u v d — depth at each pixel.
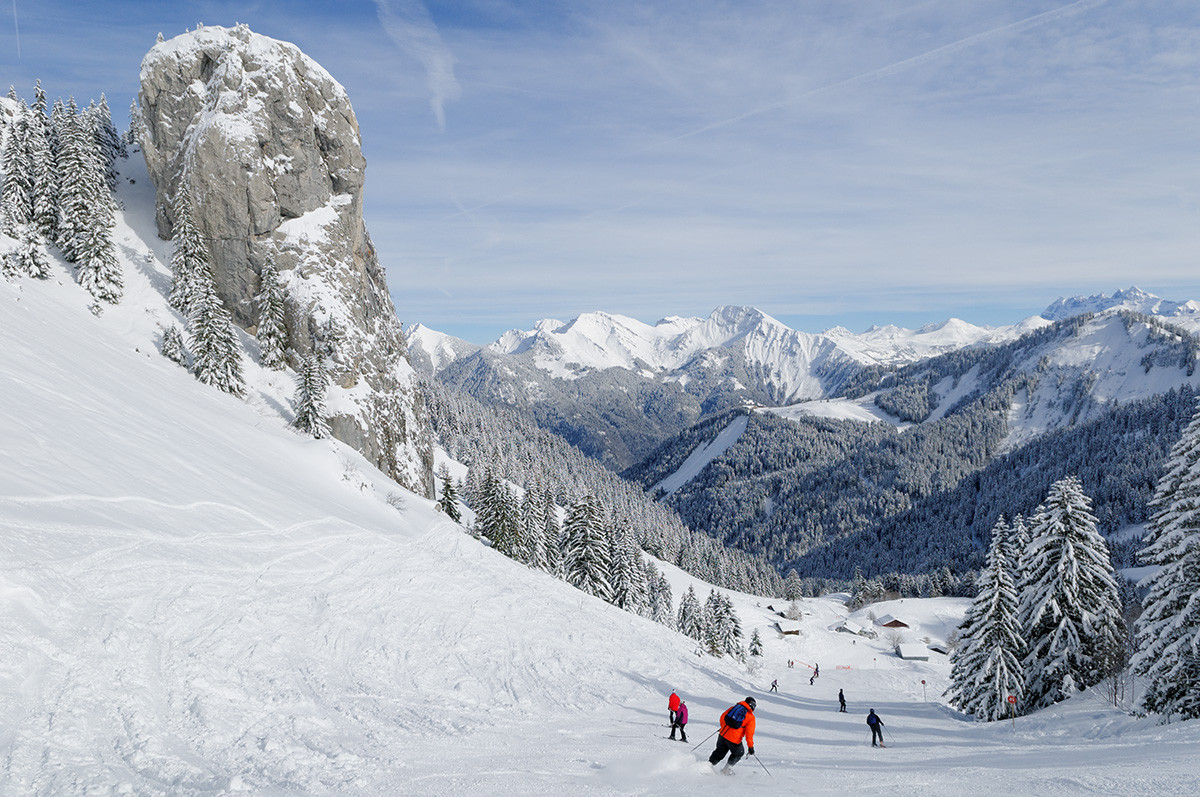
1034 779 10.96
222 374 55.25
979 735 28.03
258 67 69.12
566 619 35.72
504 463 146.00
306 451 48.19
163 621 17.23
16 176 58.50
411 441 76.88
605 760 13.98
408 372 83.88
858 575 196.62
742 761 14.60
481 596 33.12
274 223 68.62
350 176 75.06
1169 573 24.25
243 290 67.69
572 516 65.31
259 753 12.89
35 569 15.20
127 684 13.80
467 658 25.53
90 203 58.97
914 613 142.50
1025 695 34.09
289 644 20.14
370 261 83.56
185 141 69.06
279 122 69.31
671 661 37.53
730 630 85.62
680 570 146.75
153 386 43.31
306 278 68.38
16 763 9.97
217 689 15.55
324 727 15.66
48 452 22.45
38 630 13.59
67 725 11.47
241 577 22.72
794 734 25.30
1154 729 21.56
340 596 25.72
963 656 36.81
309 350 66.56
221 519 26.88
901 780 11.48
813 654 111.56
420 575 32.25
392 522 42.91
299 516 32.62
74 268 58.66
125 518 21.25
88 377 35.50
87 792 9.73
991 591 34.91
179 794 10.18
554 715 22.12
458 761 13.77
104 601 16.31
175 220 64.19
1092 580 32.94
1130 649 32.56
